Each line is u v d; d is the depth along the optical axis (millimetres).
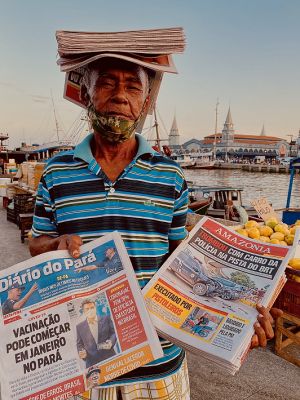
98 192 1329
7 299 1111
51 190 1376
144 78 1333
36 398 1018
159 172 1387
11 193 11320
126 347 1080
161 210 1370
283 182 57719
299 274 3252
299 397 2818
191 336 1126
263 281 1244
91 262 1189
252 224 4340
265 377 3076
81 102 1517
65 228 1338
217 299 1229
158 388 1335
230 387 2930
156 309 1221
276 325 3467
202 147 162875
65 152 1455
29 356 1060
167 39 1260
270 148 141500
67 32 1265
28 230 7742
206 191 13523
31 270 1154
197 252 1395
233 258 1366
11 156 36906
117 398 1399
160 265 1396
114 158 1395
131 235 1320
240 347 1054
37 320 1097
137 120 1356
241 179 62906
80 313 1117
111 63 1275
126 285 1149
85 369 1057
